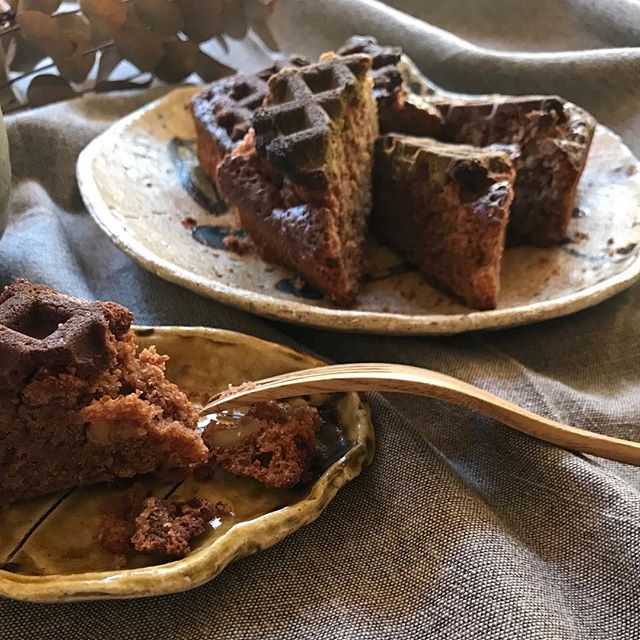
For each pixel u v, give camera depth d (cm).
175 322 45
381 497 39
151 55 52
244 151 48
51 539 37
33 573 36
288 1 61
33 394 37
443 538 38
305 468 39
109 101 57
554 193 47
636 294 47
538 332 46
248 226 47
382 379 39
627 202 49
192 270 46
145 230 48
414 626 37
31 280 46
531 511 40
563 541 39
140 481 39
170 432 38
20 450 38
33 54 50
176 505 38
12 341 37
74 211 52
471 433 41
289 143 45
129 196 49
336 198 46
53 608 37
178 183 51
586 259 47
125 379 39
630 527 38
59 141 53
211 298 44
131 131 52
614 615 37
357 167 47
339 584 37
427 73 59
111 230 46
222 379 42
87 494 38
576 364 45
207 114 51
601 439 40
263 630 36
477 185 45
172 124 54
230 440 39
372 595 37
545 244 48
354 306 46
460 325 43
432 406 42
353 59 48
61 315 38
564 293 46
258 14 54
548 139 48
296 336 45
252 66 62
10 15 48
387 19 60
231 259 47
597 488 39
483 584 37
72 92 52
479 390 40
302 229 45
